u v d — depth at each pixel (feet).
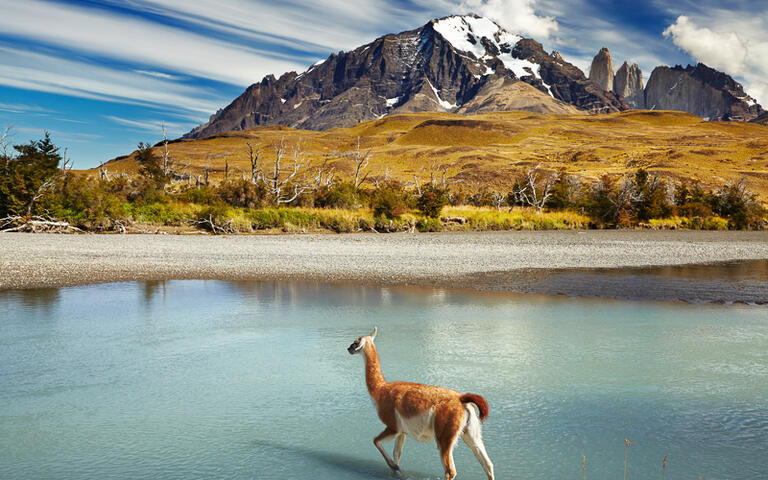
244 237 117.70
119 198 139.85
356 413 23.68
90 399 25.21
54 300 50.29
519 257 88.02
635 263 82.79
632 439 20.65
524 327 40.29
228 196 151.12
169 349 33.83
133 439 20.83
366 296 53.67
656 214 193.26
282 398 25.43
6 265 70.13
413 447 20.77
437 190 160.66
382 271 70.85
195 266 73.31
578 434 21.16
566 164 492.54
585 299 52.75
